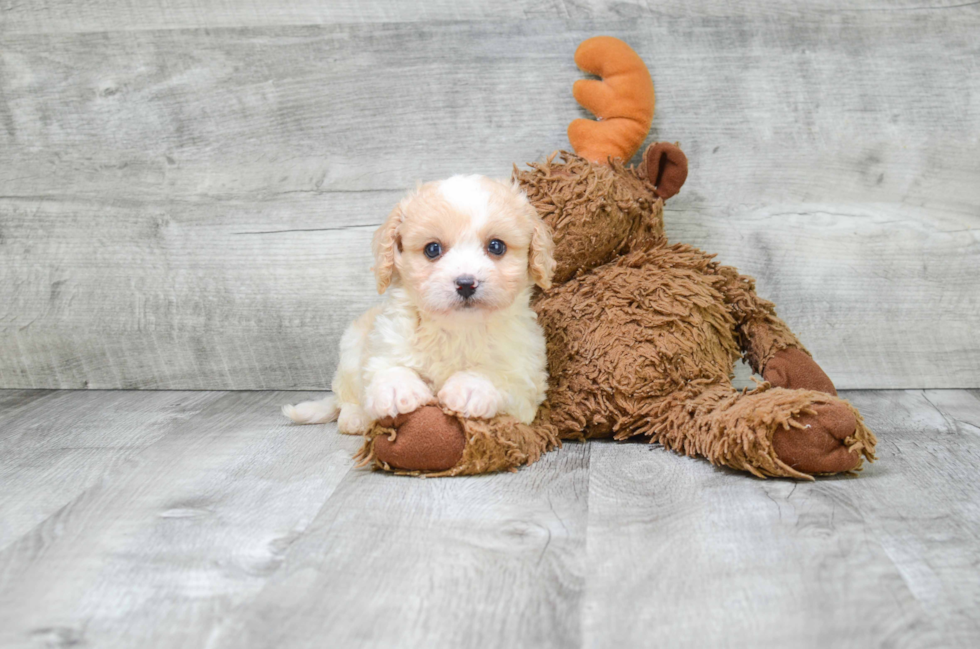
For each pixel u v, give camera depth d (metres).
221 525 1.28
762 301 1.86
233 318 2.32
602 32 2.13
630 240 1.87
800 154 2.16
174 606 1.02
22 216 2.33
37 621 0.99
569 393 1.75
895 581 1.07
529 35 2.14
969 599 1.02
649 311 1.74
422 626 0.96
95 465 1.62
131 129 2.27
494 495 1.41
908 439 1.74
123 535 1.25
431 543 1.20
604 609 1.00
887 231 2.19
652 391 1.71
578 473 1.54
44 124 2.29
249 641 0.93
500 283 1.49
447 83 2.18
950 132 2.14
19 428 1.92
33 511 1.36
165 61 2.23
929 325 2.21
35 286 2.35
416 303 1.58
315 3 2.18
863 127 2.15
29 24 2.24
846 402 1.49
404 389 1.50
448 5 2.15
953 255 2.18
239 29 2.20
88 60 2.25
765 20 2.12
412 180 2.22
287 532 1.25
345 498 1.40
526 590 1.05
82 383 2.38
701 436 1.59
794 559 1.13
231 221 2.28
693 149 2.16
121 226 2.31
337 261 2.27
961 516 1.29
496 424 1.53
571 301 1.79
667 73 2.13
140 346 2.36
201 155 2.26
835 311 2.22
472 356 1.60
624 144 1.99
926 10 2.10
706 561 1.13
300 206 2.26
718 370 1.74
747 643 0.93
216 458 1.65
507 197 1.58
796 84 2.14
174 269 2.31
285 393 2.30
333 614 0.99
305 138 2.23
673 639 0.94
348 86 2.20
